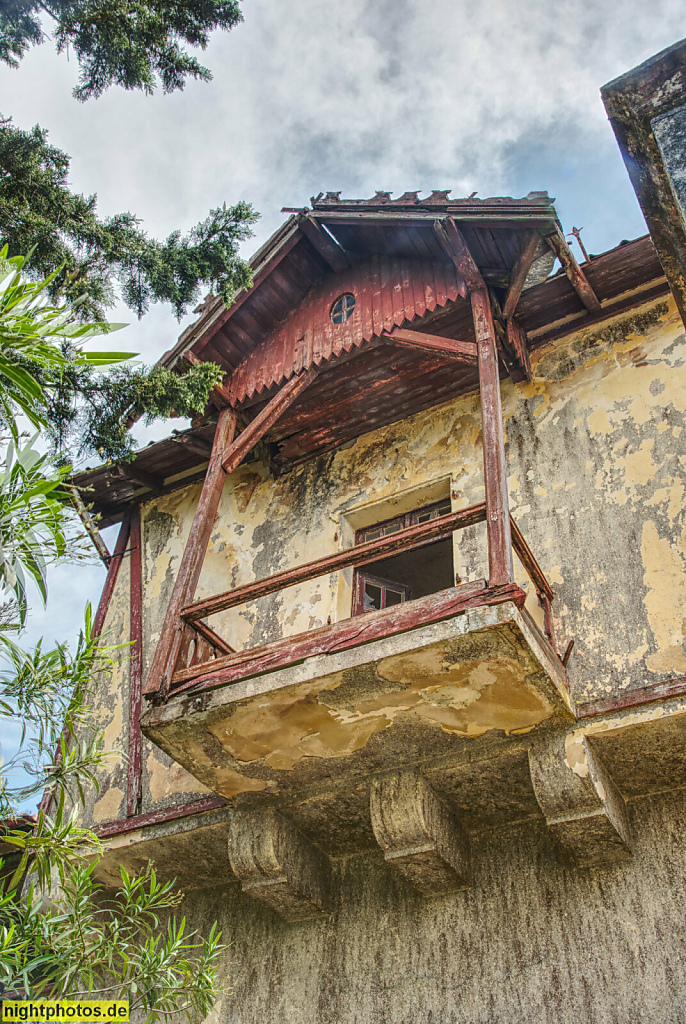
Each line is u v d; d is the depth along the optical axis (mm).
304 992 6211
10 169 5250
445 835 5949
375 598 7871
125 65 5453
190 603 6570
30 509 4156
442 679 5398
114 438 5723
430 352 7129
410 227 7594
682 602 5840
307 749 6043
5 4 5152
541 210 6672
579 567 6391
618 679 5773
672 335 7086
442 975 5770
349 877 6656
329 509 8219
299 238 8234
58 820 4238
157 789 7324
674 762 5617
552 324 7789
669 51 3662
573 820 5363
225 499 9109
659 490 6391
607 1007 5109
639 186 3736
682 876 5336
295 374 7926
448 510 7723
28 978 4555
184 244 6008
